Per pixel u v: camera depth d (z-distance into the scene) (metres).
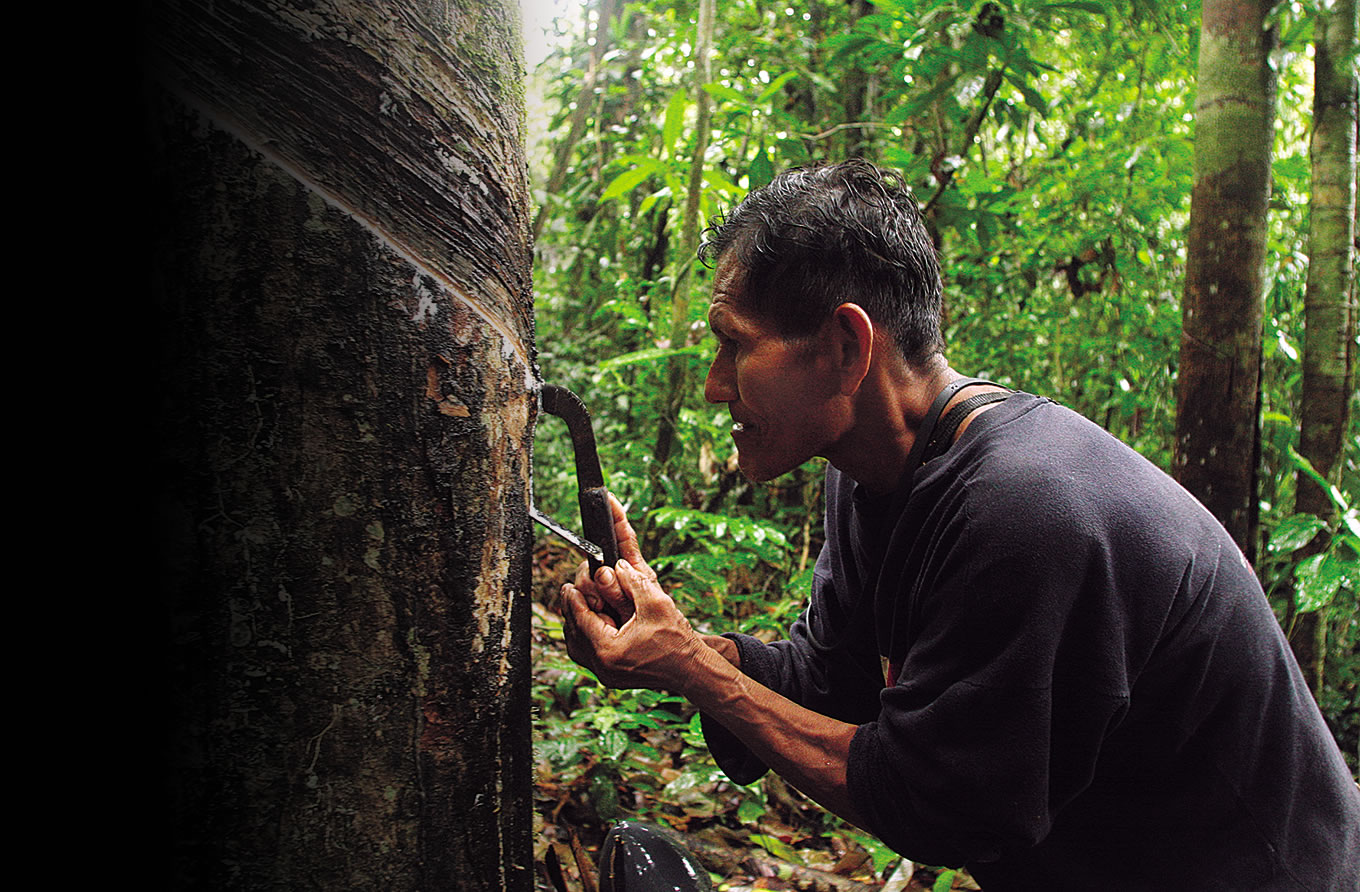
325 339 0.76
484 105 0.86
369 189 0.77
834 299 1.03
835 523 1.33
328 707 0.78
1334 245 2.20
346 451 0.77
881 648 1.22
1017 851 1.19
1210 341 1.94
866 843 2.04
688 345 2.73
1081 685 0.98
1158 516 1.01
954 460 1.05
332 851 0.79
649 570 1.15
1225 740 1.07
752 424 1.10
